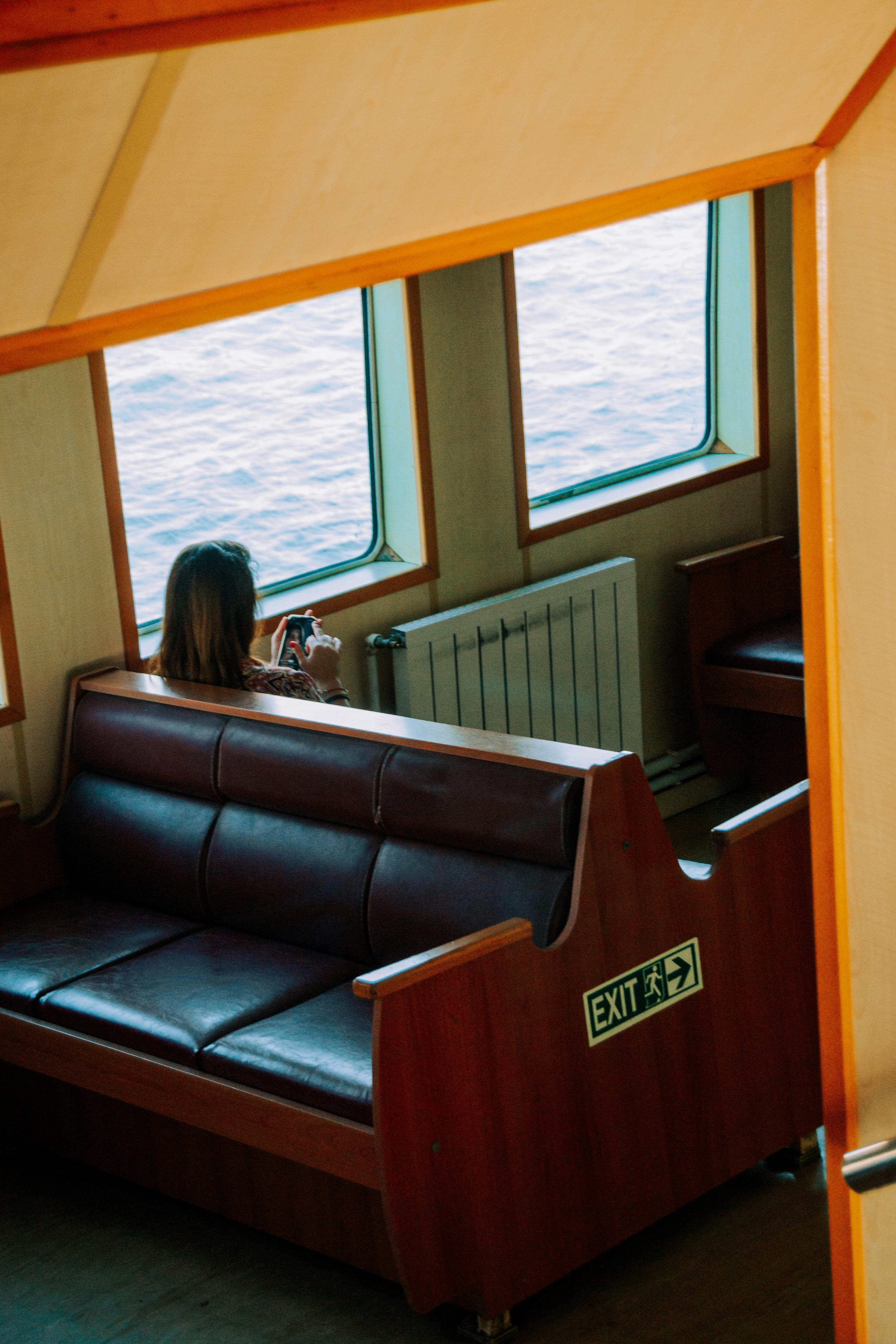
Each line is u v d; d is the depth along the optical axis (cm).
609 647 570
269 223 112
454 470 524
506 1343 311
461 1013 293
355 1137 296
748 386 629
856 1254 210
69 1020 354
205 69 92
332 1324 323
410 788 349
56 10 83
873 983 197
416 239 129
